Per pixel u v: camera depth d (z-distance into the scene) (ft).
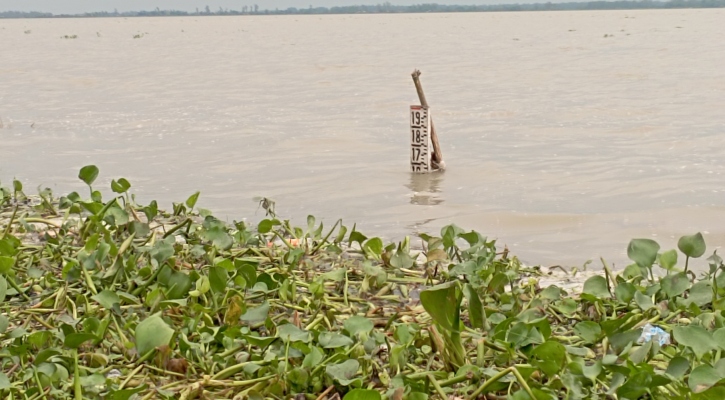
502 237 30.68
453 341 12.51
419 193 38.06
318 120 65.87
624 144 51.90
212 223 20.72
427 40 267.80
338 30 428.97
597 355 13.62
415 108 41.93
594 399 11.37
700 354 12.19
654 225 32.04
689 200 35.94
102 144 54.19
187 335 13.97
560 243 29.73
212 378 12.53
